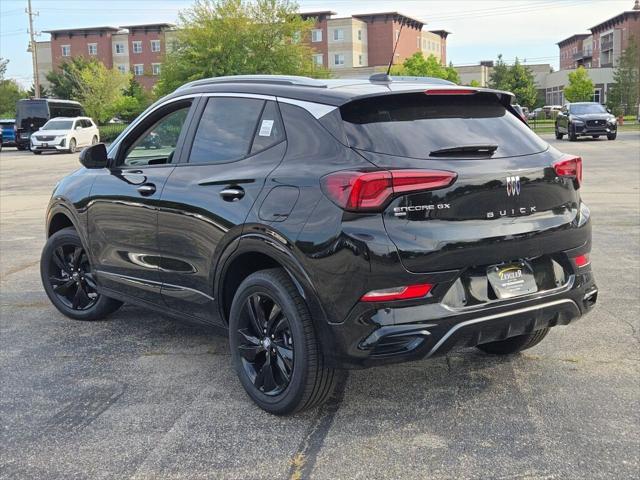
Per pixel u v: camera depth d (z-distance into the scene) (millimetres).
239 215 3830
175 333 5336
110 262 5043
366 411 3855
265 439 3543
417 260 3314
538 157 3799
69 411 3924
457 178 3412
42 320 5742
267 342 3822
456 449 3398
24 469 3285
